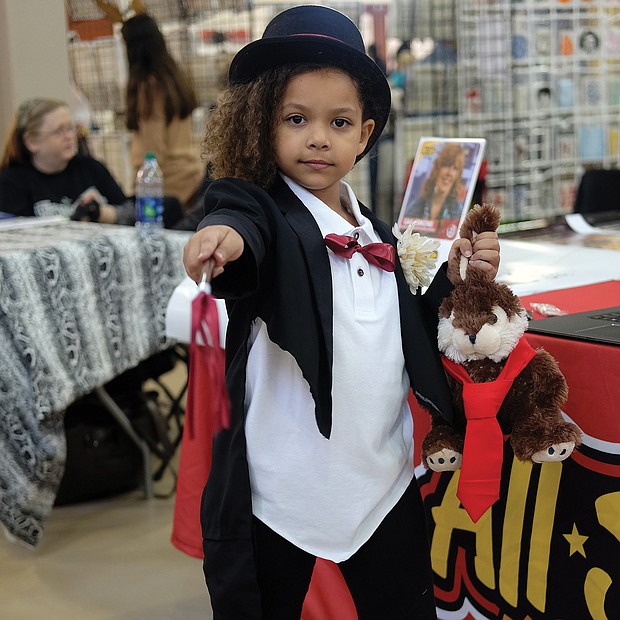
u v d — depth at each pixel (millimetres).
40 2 4781
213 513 1218
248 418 1207
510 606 1597
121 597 2283
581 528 1470
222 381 914
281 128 1166
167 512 2844
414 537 1291
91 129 5023
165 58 3793
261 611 1226
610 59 4484
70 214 3320
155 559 2508
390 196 4715
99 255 2566
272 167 1188
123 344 2625
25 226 2947
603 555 1447
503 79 4355
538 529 1534
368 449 1197
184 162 3861
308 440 1185
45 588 2346
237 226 998
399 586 1273
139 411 2951
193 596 2281
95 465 2900
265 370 1196
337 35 1185
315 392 1084
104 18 4789
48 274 2418
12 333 2338
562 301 1752
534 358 1264
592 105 4496
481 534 1620
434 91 4621
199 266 948
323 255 1146
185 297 2031
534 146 4418
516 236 2564
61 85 4914
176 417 3148
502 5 4289
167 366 3016
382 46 4773
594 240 2475
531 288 1859
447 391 1232
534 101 4371
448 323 1247
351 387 1175
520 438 1252
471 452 1248
